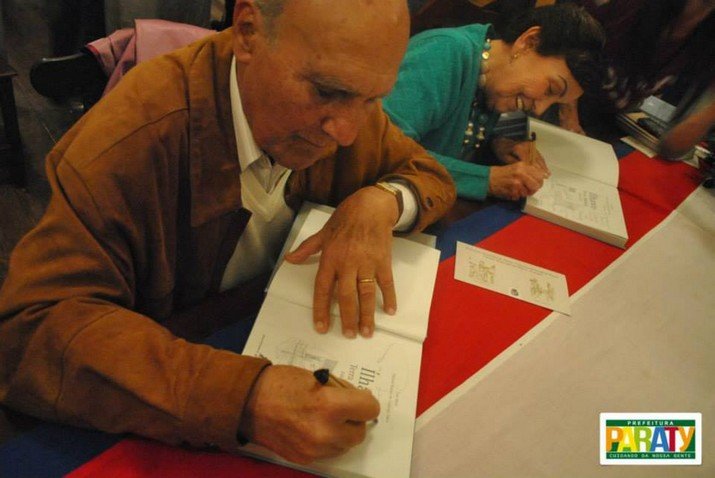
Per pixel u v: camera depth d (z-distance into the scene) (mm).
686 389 830
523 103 1173
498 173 1109
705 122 1341
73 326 551
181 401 527
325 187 931
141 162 614
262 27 562
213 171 685
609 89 1454
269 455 583
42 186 1814
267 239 902
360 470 585
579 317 903
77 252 583
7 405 574
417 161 953
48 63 1026
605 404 773
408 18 565
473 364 769
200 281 794
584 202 1164
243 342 708
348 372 672
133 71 660
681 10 1312
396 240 898
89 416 546
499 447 677
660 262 1082
